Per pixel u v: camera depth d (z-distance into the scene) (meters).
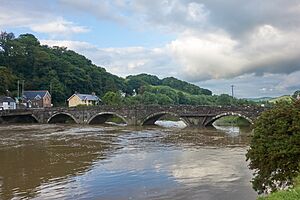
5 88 116.06
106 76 166.50
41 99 119.94
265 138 17.58
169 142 43.88
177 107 68.81
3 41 138.12
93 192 20.25
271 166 17.05
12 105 105.62
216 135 52.03
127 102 132.25
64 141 45.47
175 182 22.39
